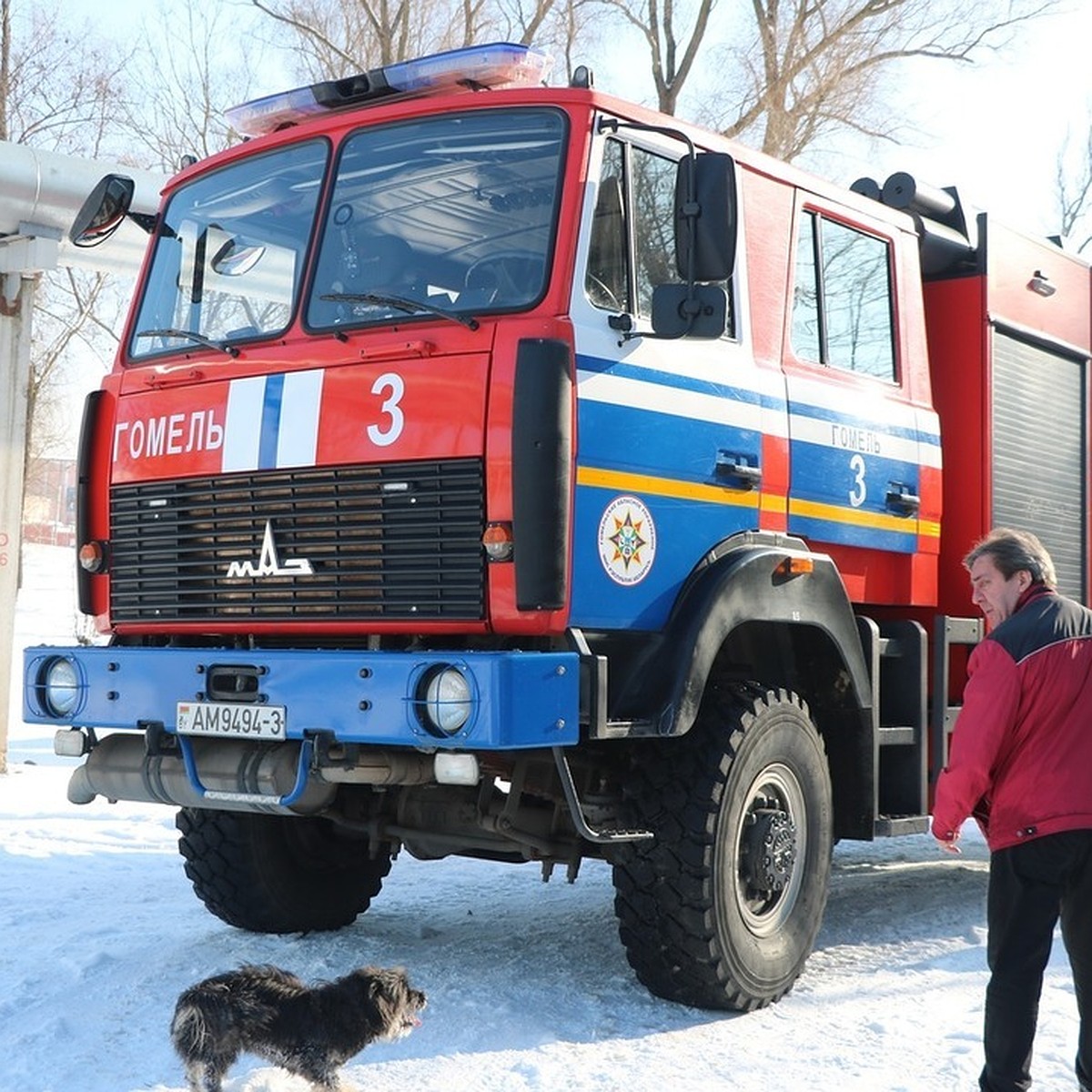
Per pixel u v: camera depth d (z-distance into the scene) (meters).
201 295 6.11
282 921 6.56
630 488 5.29
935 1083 4.66
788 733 5.73
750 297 6.00
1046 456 7.96
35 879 7.95
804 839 5.85
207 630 5.68
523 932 6.86
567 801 5.12
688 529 5.53
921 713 6.60
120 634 6.11
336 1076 4.45
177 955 6.14
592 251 5.30
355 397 5.35
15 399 10.88
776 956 5.61
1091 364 8.54
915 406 6.99
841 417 6.39
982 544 4.45
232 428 5.66
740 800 5.47
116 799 5.79
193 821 6.41
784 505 6.03
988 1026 4.18
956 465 7.39
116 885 7.88
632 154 5.53
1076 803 4.09
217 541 5.68
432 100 5.68
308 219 5.86
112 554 6.06
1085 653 4.16
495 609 5.02
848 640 6.08
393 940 6.61
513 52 5.67
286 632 5.47
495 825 5.64
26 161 9.61
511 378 5.04
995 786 4.21
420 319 5.32
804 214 6.39
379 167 5.74
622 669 5.33
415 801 6.04
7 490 10.98
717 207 5.07
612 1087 4.61
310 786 5.24
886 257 6.95
